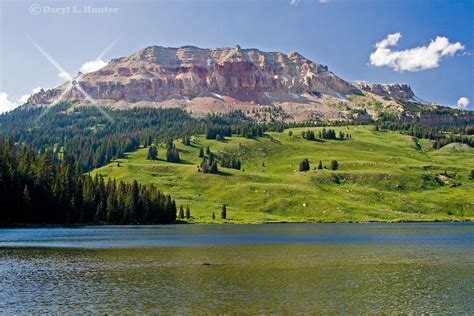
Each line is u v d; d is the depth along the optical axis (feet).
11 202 566.36
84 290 192.44
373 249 357.00
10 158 596.70
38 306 165.68
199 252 331.57
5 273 232.12
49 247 354.74
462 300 180.04
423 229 624.59
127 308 163.63
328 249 355.77
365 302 175.42
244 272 239.50
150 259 289.53
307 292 191.62
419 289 199.21
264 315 156.66
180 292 189.47
